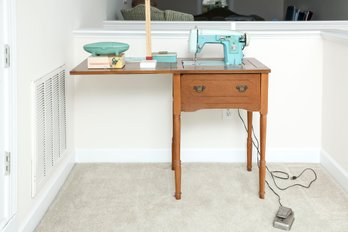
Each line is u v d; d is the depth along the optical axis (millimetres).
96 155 3047
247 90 2277
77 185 2629
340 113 2629
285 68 2943
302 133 3021
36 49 2107
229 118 3006
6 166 1759
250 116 2777
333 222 2139
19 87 1886
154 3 5434
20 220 1918
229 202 2377
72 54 2877
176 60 2576
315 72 2949
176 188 2406
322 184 2631
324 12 6125
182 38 2934
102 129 3027
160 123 3025
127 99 2996
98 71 2199
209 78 2262
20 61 1888
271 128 3016
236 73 2254
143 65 2305
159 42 2938
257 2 7941
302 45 2920
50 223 2143
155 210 2285
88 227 2104
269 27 3357
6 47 1716
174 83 2270
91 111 3008
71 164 2902
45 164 2270
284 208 2189
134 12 3953
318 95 2977
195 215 2227
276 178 2730
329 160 2816
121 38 2922
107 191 2537
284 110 2996
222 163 3023
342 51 2578
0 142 1709
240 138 3037
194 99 2289
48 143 2326
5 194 1759
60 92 2576
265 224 2125
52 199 2393
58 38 2520
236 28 3205
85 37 2910
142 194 2492
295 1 7426
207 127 3023
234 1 7953
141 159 3061
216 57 2949
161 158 3062
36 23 2102
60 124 2586
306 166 2959
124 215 2229
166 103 3004
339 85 2639
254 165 2975
